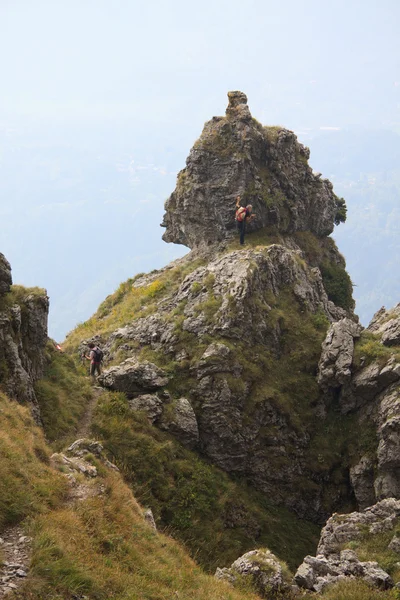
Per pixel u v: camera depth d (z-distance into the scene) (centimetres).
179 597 1773
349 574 2291
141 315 4506
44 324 3347
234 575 2242
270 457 3572
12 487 1898
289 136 5381
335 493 3556
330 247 5897
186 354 3812
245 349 3822
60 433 3073
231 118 5194
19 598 1465
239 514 3288
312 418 3722
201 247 5147
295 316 4131
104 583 1656
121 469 3078
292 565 3209
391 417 3356
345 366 3681
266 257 4244
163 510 3086
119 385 3562
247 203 4988
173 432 3447
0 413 2475
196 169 5134
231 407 3584
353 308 5791
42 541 1677
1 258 3134
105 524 1980
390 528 2575
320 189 5666
